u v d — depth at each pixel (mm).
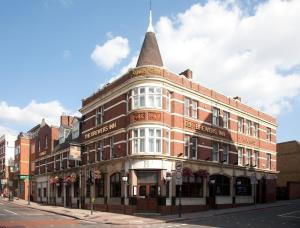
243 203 41000
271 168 47875
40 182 58438
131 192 30672
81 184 40875
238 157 41469
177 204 31828
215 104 38312
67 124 53594
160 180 30594
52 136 54625
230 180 39500
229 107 40438
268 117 48500
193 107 35656
